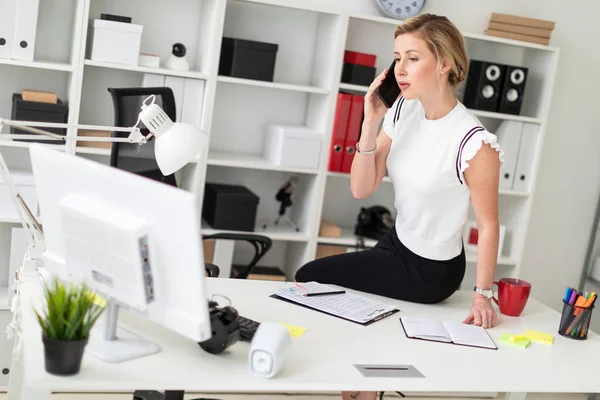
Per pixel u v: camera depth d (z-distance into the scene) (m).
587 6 4.63
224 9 3.75
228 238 3.43
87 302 1.70
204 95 3.85
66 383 1.69
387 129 2.80
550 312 2.77
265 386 1.82
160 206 1.71
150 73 3.76
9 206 3.54
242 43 3.87
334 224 4.29
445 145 2.57
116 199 1.79
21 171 3.81
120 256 1.78
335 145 4.04
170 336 2.02
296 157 4.00
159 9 4.00
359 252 2.81
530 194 4.39
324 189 4.14
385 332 2.29
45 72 3.86
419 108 2.70
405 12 4.17
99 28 3.61
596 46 4.70
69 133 3.63
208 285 2.51
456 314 2.62
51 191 1.94
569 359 2.30
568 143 4.78
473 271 4.63
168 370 1.81
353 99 4.02
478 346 2.28
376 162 2.85
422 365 2.07
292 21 4.22
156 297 1.80
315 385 1.86
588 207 4.91
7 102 3.83
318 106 4.15
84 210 1.82
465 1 4.40
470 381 2.01
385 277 2.72
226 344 1.92
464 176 2.57
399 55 2.54
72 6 3.83
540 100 4.37
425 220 2.68
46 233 2.01
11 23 3.47
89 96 3.96
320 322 2.30
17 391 2.33
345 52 4.16
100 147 3.80
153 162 3.24
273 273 4.20
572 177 4.84
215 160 3.88
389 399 3.93
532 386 2.06
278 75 4.26
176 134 2.10
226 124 4.23
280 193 4.23
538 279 4.93
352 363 2.02
